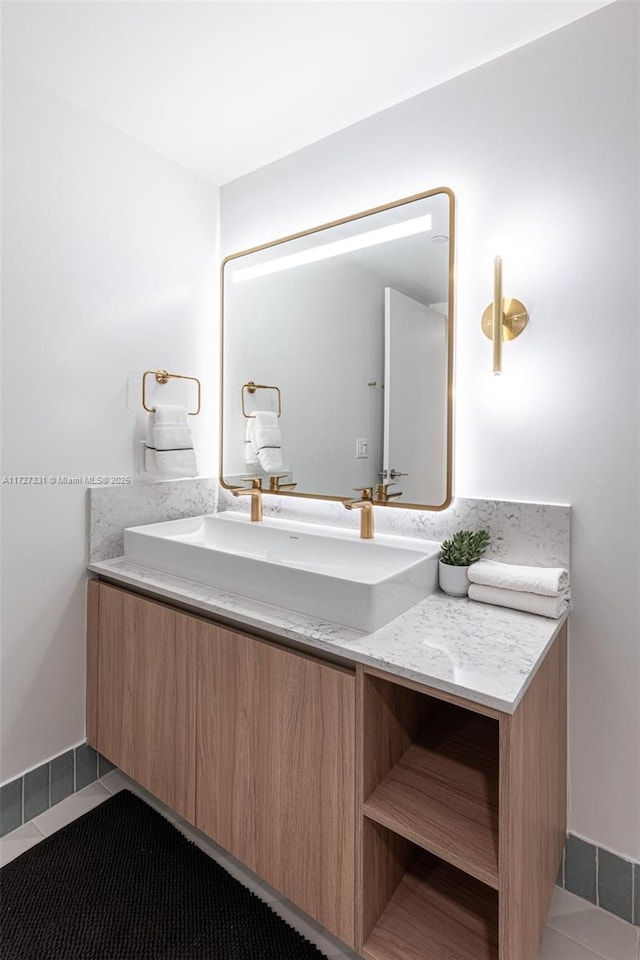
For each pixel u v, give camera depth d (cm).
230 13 133
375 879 116
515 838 94
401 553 156
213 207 218
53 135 163
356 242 177
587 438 138
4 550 157
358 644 112
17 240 155
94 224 175
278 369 200
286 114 174
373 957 109
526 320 145
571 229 138
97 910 134
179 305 205
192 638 145
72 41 141
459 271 157
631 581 132
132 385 189
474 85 153
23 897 137
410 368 165
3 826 159
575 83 137
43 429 164
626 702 134
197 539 200
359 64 151
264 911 135
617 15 130
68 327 169
